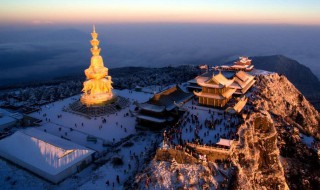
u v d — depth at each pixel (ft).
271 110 442.91
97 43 470.80
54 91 601.62
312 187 354.54
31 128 371.15
